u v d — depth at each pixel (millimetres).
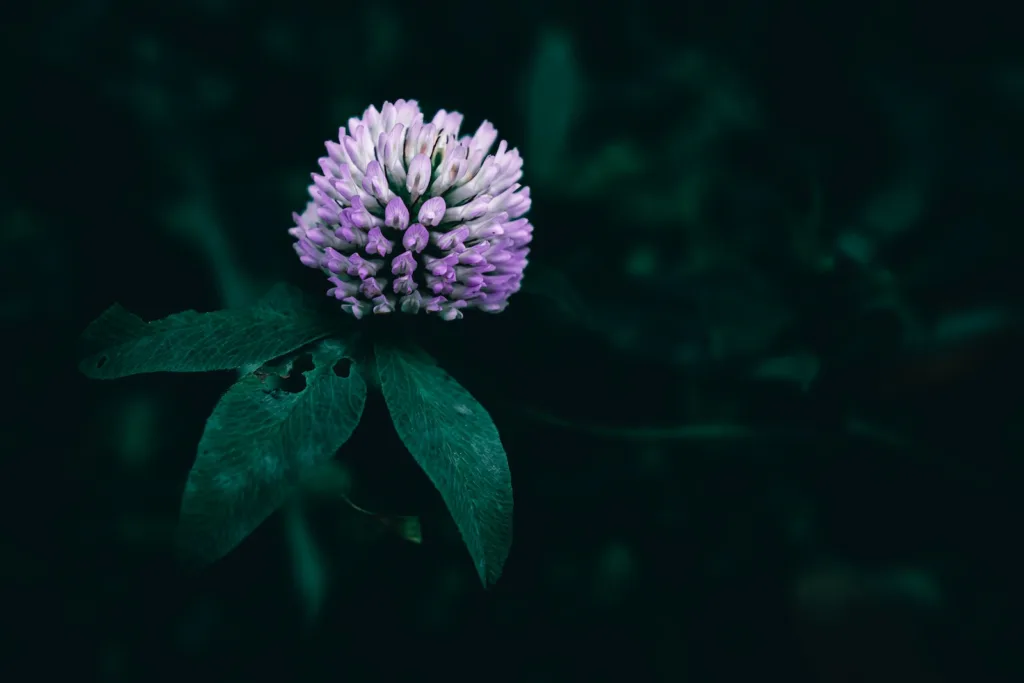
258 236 236
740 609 228
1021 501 224
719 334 228
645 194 242
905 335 224
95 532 229
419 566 227
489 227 170
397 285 168
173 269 235
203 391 234
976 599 222
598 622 228
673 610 228
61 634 222
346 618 225
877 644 220
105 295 234
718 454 233
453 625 226
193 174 239
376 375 171
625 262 237
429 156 173
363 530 213
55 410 231
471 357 196
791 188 240
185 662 223
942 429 226
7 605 222
